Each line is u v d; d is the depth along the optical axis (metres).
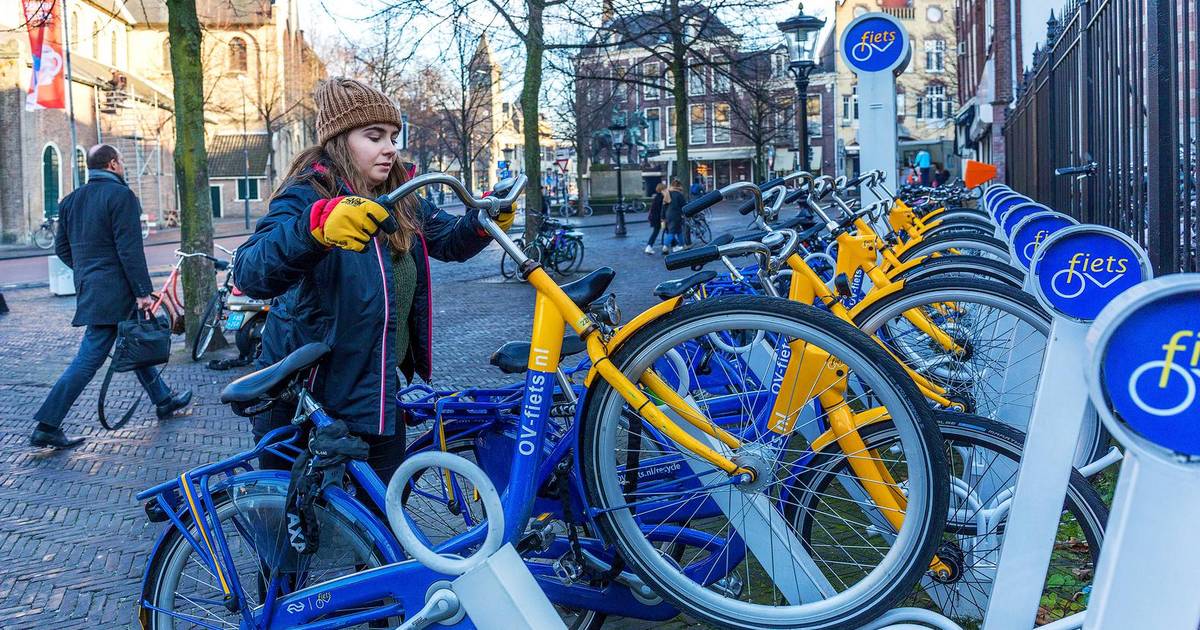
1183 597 1.40
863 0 64.00
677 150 22.58
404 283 2.98
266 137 55.12
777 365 2.82
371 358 2.77
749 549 2.71
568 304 2.50
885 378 2.36
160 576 2.79
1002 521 2.75
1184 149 4.38
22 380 8.91
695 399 3.02
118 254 6.61
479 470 2.39
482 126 46.62
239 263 2.53
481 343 10.27
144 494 2.75
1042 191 10.34
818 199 4.69
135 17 53.25
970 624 2.80
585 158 46.34
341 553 2.67
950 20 55.50
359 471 2.70
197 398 7.94
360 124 2.81
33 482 5.64
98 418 7.07
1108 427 1.28
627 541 2.58
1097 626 1.46
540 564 2.89
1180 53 4.67
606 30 16.59
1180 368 1.24
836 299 3.64
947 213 7.10
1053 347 2.24
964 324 3.90
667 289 2.63
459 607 2.49
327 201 2.41
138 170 47.53
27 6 14.01
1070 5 8.14
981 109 24.88
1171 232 4.43
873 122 8.85
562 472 2.69
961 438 2.70
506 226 2.57
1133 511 1.43
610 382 2.49
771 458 2.59
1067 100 8.16
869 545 2.69
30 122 39.34
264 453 2.88
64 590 4.06
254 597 2.72
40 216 39.97
